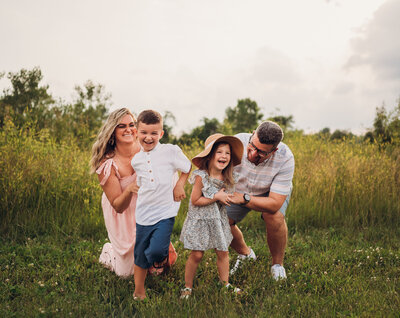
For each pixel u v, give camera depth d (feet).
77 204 19.12
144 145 10.94
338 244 16.39
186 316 9.38
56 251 14.30
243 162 12.54
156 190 10.71
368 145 28.53
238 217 13.21
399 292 11.19
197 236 11.19
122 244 12.03
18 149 20.24
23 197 18.33
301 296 10.75
